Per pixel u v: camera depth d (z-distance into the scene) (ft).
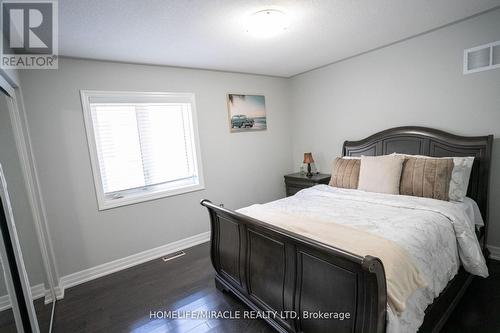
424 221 5.97
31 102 7.95
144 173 10.48
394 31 8.52
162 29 7.04
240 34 7.76
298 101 14.33
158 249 10.62
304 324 4.93
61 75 8.42
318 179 12.25
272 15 6.51
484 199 7.98
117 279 8.91
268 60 10.78
